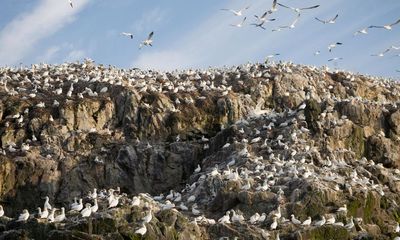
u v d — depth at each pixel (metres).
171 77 141.00
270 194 90.19
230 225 84.69
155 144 118.94
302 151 103.31
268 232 83.25
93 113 122.69
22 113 123.06
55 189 111.00
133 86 129.62
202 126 124.12
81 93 127.25
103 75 135.50
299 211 87.88
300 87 135.62
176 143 117.81
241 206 89.81
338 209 88.25
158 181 114.44
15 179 111.38
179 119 123.12
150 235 79.06
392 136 115.31
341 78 143.25
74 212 83.06
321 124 109.81
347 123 110.44
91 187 111.81
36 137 118.56
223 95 128.50
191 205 93.75
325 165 101.25
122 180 113.44
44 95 129.50
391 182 101.44
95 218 79.88
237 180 92.88
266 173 95.31
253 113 125.31
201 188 95.25
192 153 116.31
